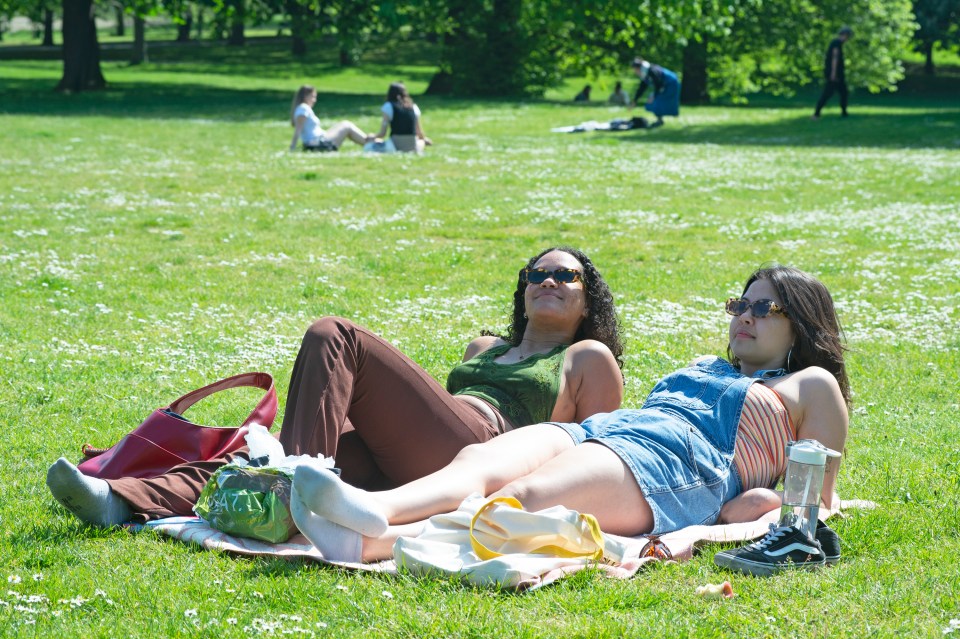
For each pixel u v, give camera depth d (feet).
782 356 15.87
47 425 20.04
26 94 136.46
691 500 14.26
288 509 13.71
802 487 13.34
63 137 84.43
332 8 147.13
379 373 14.80
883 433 20.53
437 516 13.08
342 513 12.56
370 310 32.35
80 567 12.93
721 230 48.29
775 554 13.00
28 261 37.78
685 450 14.37
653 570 13.08
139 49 217.77
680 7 126.82
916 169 70.28
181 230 45.80
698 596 12.25
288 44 272.10
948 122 103.71
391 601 11.90
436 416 14.98
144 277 36.11
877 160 75.66
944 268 40.27
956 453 19.16
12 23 358.84
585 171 68.85
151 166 67.26
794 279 15.76
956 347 28.53
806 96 188.44
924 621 11.52
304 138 78.07
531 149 82.74
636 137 95.20
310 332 14.62
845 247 44.62
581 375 16.22
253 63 222.69
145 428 15.33
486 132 99.81
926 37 210.18
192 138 85.97
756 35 153.48
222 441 15.67
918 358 27.20
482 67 144.25
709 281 37.73
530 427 14.60
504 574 12.24
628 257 42.29
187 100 132.87
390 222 49.06
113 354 25.93
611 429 14.53
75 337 27.78
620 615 11.69
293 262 39.60
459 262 40.52
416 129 78.54
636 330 30.14
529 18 143.64
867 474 17.88
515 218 50.85
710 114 121.29
